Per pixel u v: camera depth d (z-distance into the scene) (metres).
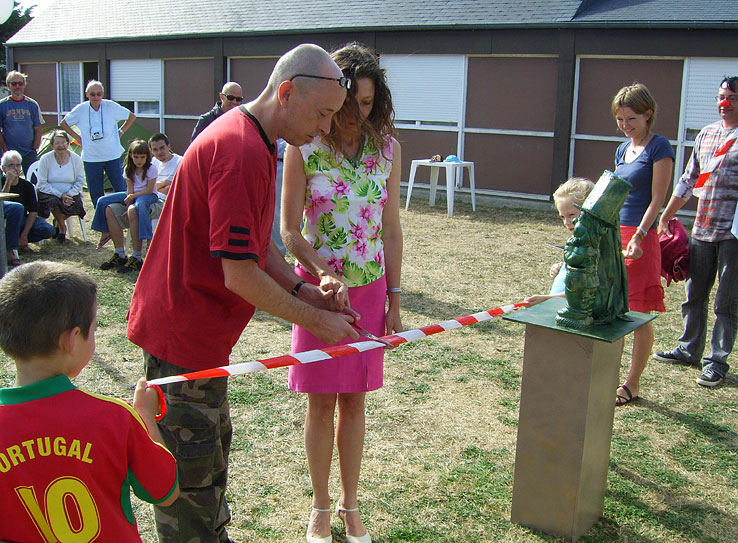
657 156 3.84
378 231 2.69
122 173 9.33
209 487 2.27
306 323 2.11
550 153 11.82
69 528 1.52
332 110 2.07
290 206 2.59
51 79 18.53
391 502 3.01
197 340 2.15
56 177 8.13
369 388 2.64
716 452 3.55
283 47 14.09
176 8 16.70
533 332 2.68
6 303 1.51
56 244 8.16
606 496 3.10
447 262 7.71
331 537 2.74
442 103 12.70
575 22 11.01
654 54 10.58
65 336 1.54
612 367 2.76
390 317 2.80
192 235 2.09
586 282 2.52
